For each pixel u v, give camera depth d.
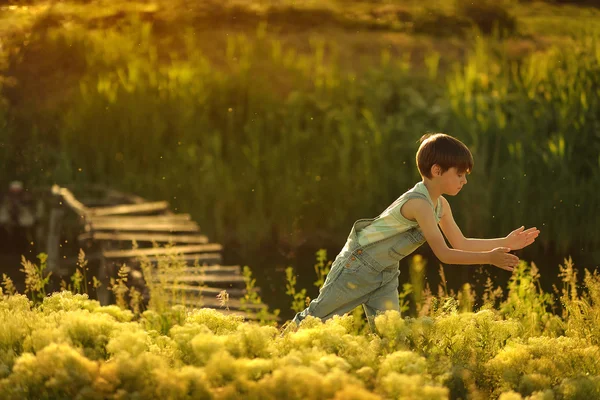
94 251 17.25
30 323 5.62
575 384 4.91
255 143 21.25
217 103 22.95
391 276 7.27
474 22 32.97
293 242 20.06
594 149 20.52
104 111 22.80
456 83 23.19
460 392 5.02
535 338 5.81
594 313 7.15
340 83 23.55
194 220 20.55
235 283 14.39
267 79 24.25
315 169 20.94
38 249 19.50
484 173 19.84
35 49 26.25
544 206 19.58
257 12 31.00
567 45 26.91
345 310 7.30
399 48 28.81
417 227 7.04
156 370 4.57
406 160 20.75
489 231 19.73
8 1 30.61
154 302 8.48
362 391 4.29
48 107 23.91
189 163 21.47
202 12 30.25
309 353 5.05
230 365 4.67
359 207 20.45
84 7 30.61
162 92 23.20
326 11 32.25
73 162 22.31
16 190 19.78
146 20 29.17
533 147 20.20
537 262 18.81
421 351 5.52
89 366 4.69
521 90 22.42
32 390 4.68
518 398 4.52
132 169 22.09
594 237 19.36
